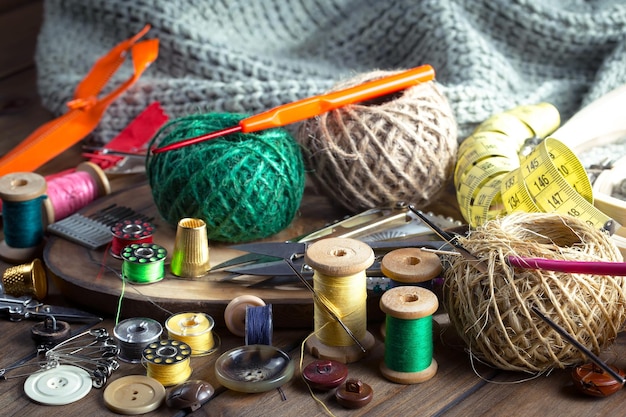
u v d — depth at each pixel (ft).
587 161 2.62
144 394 2.05
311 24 3.09
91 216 2.51
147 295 2.23
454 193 2.67
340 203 2.50
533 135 2.62
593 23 2.91
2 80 3.25
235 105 2.81
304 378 2.07
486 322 2.05
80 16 3.09
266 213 2.37
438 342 2.18
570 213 2.22
